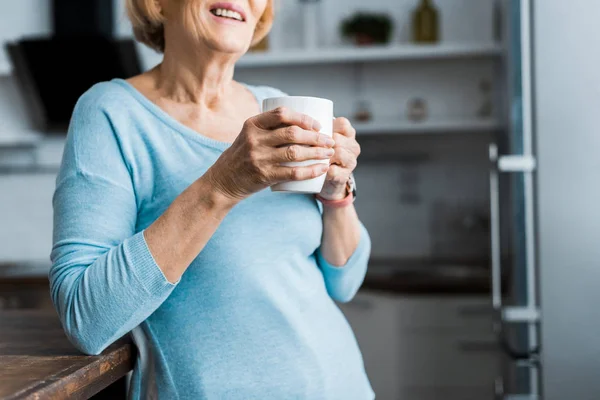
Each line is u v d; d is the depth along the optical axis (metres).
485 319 2.83
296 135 0.86
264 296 1.03
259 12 1.10
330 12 3.57
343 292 1.24
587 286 1.90
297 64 3.61
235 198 0.91
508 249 2.19
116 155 1.02
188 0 1.05
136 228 1.05
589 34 1.90
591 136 1.91
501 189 2.38
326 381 1.06
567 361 1.91
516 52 2.07
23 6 3.75
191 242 0.92
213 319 1.02
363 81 3.58
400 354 2.89
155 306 0.94
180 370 1.02
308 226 1.11
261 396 1.02
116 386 1.84
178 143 1.06
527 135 1.99
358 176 3.63
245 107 1.21
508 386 2.12
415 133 3.57
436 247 3.57
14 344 1.07
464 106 3.51
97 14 3.51
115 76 3.52
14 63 3.56
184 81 1.12
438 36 3.39
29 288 3.00
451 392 2.85
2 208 3.92
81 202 0.98
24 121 3.85
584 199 1.91
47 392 0.80
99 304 0.91
